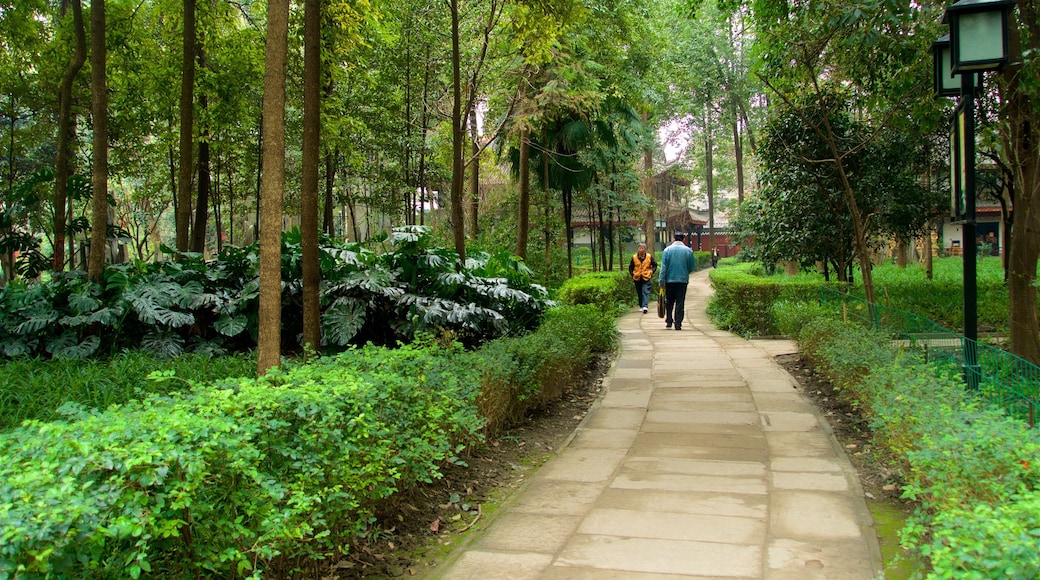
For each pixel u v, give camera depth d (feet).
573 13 27.45
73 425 7.97
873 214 41.60
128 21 37.14
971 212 17.38
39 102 43.55
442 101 49.32
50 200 44.86
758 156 44.68
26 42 37.09
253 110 42.80
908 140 40.09
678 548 11.24
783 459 16.37
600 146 58.85
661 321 45.27
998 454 9.18
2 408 17.90
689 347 33.19
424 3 39.63
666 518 12.68
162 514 7.66
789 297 35.94
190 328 29.78
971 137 17.42
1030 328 22.77
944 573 6.39
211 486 8.53
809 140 39.73
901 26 26.23
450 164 57.93
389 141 47.11
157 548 8.16
